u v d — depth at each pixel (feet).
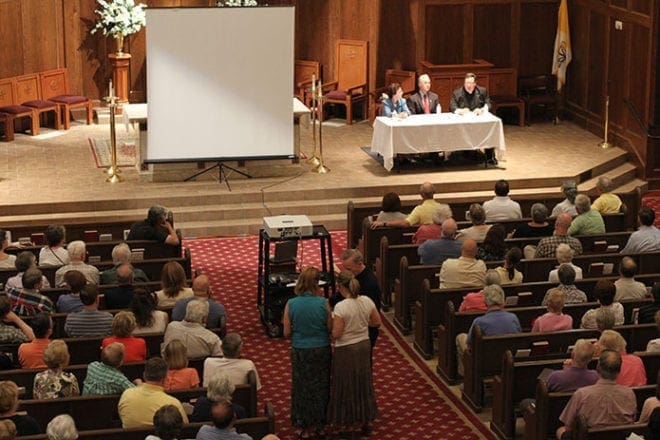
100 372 31.37
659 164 66.95
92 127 73.87
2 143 69.36
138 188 60.95
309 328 35.04
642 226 46.06
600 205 51.01
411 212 53.11
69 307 37.86
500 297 37.32
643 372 32.81
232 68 61.21
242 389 32.17
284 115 62.28
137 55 76.95
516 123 76.79
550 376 32.68
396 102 65.21
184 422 29.71
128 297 38.88
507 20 76.64
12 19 71.82
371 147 65.77
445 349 40.68
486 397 39.29
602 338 32.50
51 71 73.61
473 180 62.49
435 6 75.36
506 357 35.06
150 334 35.88
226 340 32.55
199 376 34.81
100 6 75.36
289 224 45.39
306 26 77.87
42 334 33.71
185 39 60.44
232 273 53.01
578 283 40.81
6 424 25.41
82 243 40.93
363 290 37.32
